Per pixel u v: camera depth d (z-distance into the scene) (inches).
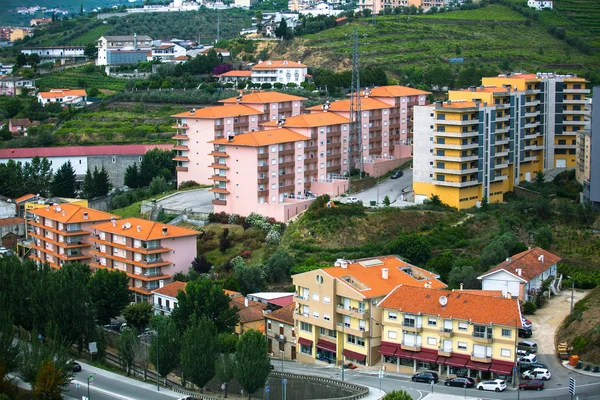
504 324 6510.8
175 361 7007.9
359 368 7086.6
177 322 7721.5
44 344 6830.7
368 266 7603.4
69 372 6732.3
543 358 6914.4
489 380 6446.9
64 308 7485.2
